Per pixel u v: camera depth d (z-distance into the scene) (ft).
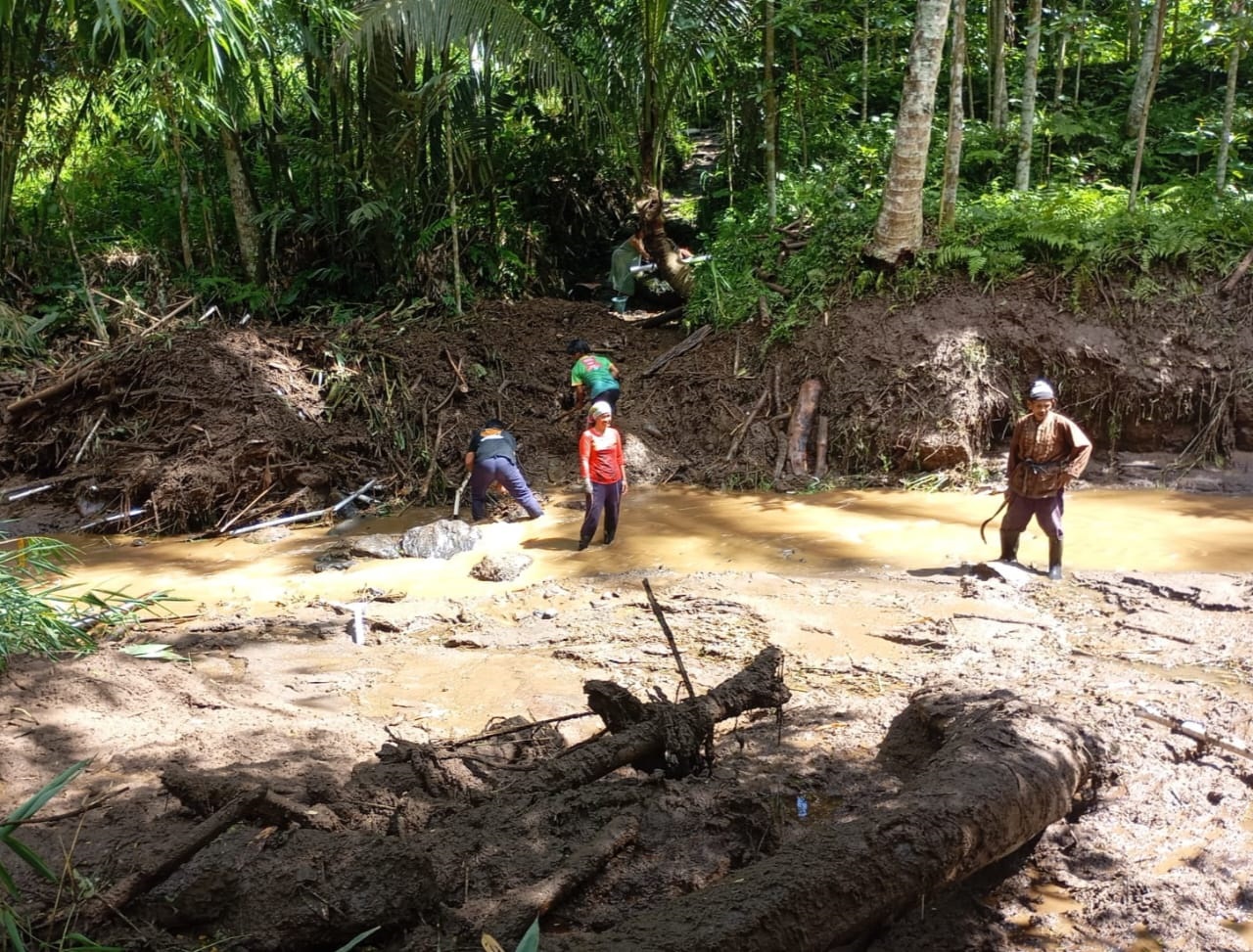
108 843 12.53
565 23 44.96
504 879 11.43
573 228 55.52
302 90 49.21
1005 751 12.90
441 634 22.54
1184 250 37.55
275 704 17.98
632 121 45.32
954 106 38.22
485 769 14.26
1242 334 36.42
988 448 36.70
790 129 51.24
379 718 17.57
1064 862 12.84
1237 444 35.91
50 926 10.37
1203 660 19.65
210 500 32.91
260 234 47.06
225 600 25.66
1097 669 19.10
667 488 35.88
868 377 36.88
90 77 41.24
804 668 19.53
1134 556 26.94
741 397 38.60
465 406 38.68
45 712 16.83
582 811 12.81
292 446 34.88
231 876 11.17
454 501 34.78
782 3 45.14
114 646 20.80
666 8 42.37
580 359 38.29
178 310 41.01
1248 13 42.60
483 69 43.62
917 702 15.56
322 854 11.44
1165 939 11.37
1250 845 13.12
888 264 38.45
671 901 10.55
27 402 36.27
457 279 44.37
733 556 28.25
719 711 14.34
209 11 26.37
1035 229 38.09
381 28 38.55
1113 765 14.46
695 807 13.25
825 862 10.68
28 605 19.38
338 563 28.71
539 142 53.57
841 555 27.99
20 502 34.42
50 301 44.83
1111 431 36.50
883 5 50.37
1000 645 20.63
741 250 43.42
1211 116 51.72
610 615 23.12
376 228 46.01
